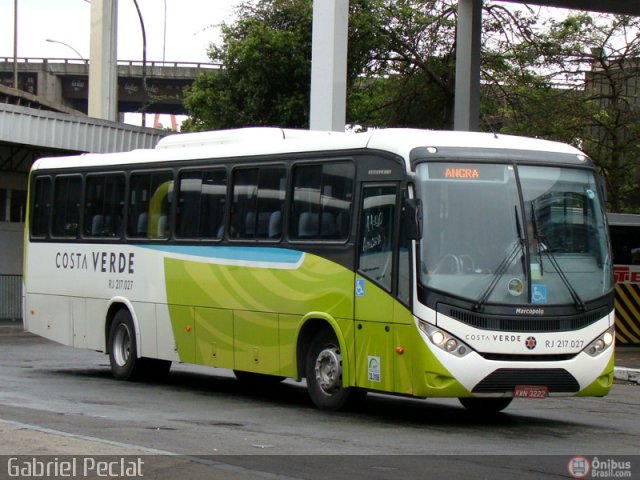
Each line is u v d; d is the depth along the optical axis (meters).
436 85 34.16
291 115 32.22
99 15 34.16
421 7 33.47
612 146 33.59
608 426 12.40
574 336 11.66
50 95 86.31
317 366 13.06
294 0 32.84
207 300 14.87
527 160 12.05
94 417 12.03
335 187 12.89
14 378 16.94
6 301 31.19
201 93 33.09
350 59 32.56
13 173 31.25
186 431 10.98
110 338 17.05
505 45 33.34
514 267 11.58
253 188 14.27
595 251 12.08
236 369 14.38
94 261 17.36
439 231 11.53
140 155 16.62
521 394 11.43
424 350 11.32
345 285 12.52
